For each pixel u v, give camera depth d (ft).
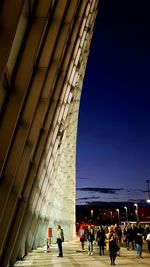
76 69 79.30
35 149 45.83
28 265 48.32
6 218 33.88
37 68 33.96
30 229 65.62
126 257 63.62
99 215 535.19
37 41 27.48
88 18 86.63
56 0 35.01
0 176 28.78
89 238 69.82
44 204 77.15
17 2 20.86
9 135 26.55
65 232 163.53
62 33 42.06
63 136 88.22
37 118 38.52
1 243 33.42
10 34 20.68
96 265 50.16
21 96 27.02
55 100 49.37
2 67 20.52
